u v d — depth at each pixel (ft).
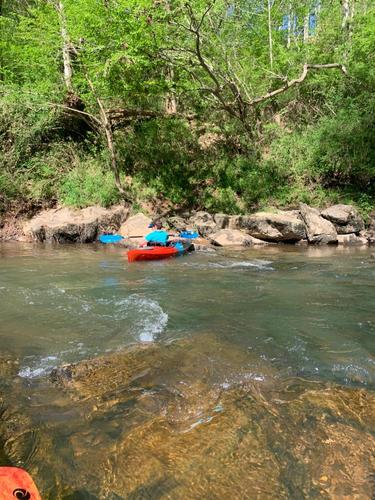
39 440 8.57
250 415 9.36
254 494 6.93
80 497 6.99
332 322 16.80
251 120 58.44
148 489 7.08
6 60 56.29
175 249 34.91
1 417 9.48
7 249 38.29
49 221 45.19
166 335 15.15
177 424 9.04
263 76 59.62
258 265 30.50
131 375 11.54
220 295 21.34
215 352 13.28
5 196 47.67
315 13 65.62
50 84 50.01
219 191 53.57
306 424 8.98
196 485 7.13
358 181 53.42
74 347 14.01
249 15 52.85
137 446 8.24
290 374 11.82
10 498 6.68
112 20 40.78
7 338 14.84
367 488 7.12
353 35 54.60
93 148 54.90
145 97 54.03
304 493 6.97
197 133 58.70
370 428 8.88
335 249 39.52
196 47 42.70
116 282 24.49
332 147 52.42
